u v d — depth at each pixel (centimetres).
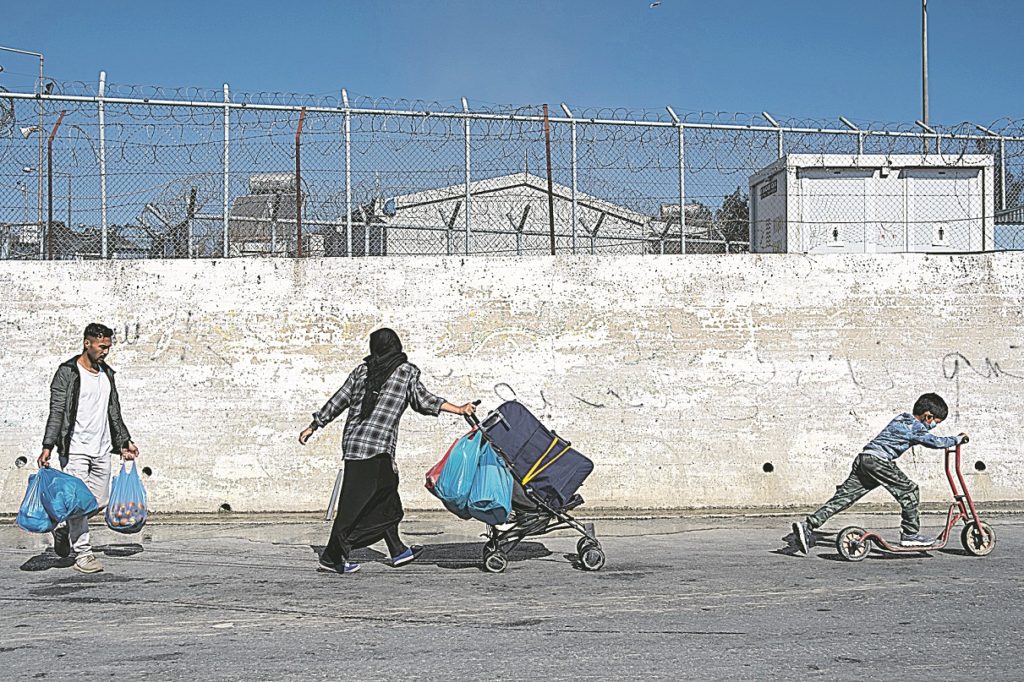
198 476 1130
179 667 544
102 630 625
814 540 968
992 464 1189
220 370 1137
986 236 1366
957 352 1189
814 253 1241
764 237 1436
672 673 530
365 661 554
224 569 827
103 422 828
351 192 1174
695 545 946
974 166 1361
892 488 876
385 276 1150
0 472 1119
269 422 1136
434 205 1214
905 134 1258
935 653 570
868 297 1183
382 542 972
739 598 714
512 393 1153
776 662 551
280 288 1144
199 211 1161
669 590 741
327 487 1136
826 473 1173
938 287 1190
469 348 1153
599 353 1162
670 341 1167
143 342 1134
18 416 1122
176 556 889
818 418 1176
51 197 1147
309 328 1143
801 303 1179
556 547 935
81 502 788
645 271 1166
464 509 798
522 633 615
